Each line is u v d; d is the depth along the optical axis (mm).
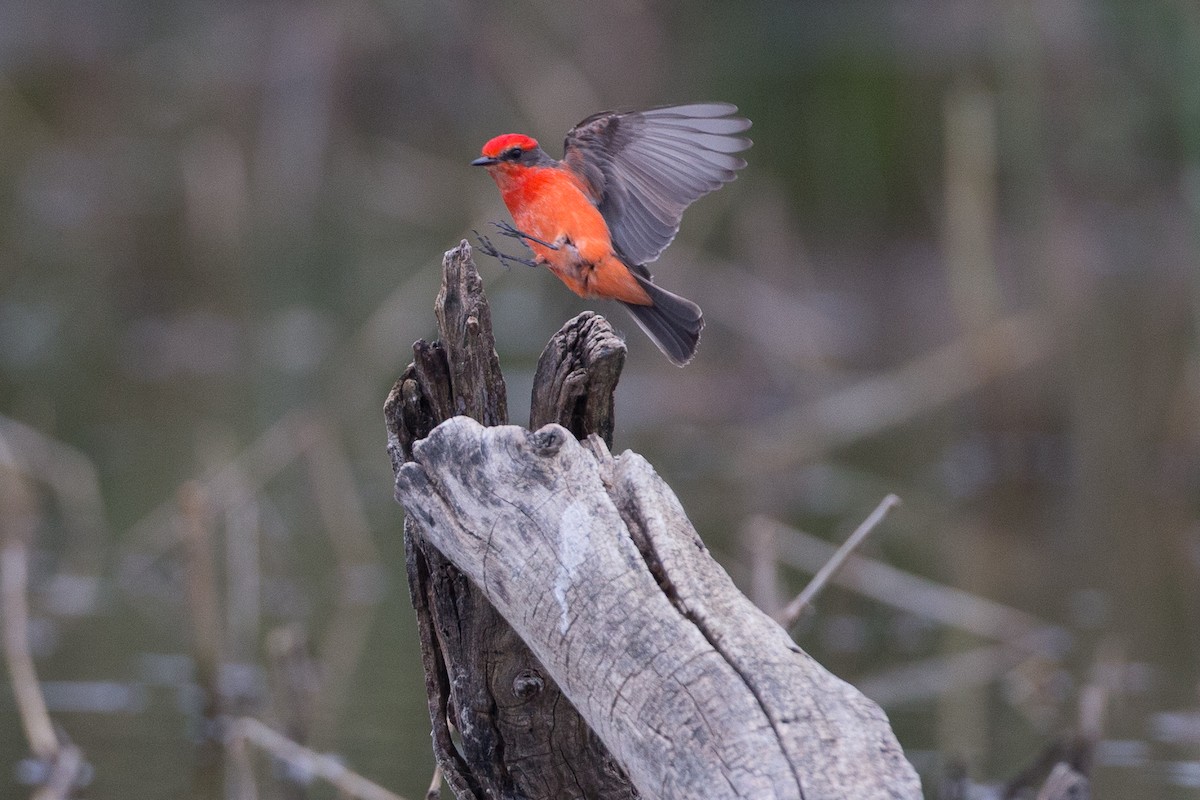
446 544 4582
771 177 22609
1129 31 19719
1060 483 14336
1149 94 20344
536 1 25734
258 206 22797
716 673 4055
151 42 30047
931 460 15188
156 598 10773
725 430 15727
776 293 18328
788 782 3861
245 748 7676
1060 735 7922
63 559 11453
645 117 6020
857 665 9719
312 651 9734
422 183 23812
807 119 23562
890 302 19906
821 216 22203
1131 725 8539
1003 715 8836
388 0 25297
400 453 5113
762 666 4055
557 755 4836
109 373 16734
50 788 7484
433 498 4582
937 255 21297
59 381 16312
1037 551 12320
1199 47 13430
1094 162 20703
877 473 14641
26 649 8359
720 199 20891
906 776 3865
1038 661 9672
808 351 17375
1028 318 16109
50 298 19547
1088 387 16234
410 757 7988
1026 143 16891
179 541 11711
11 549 8945
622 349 4848
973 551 12367
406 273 20375
